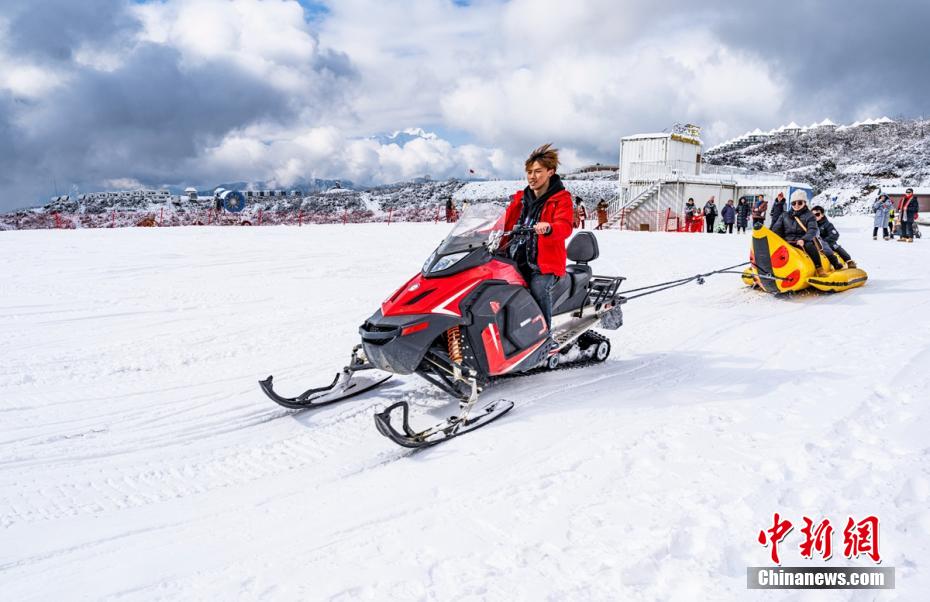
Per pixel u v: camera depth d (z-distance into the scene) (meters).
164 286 9.12
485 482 3.16
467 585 2.26
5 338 6.33
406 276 10.31
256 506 3.07
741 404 4.14
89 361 5.60
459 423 3.86
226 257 12.01
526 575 2.30
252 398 4.71
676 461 3.23
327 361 5.68
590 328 5.57
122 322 7.04
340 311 7.67
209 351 5.94
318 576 2.38
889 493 2.72
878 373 4.56
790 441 3.39
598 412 4.15
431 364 4.24
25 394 4.77
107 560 2.59
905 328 6.14
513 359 4.48
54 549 2.69
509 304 4.38
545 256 4.57
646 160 31.59
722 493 2.84
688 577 2.23
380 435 3.99
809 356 5.28
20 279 9.48
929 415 3.62
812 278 8.31
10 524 2.92
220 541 2.72
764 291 8.80
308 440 3.93
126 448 3.83
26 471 3.51
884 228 19.42
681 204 29.34
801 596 2.08
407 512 2.89
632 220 31.05
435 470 3.36
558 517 2.73
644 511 2.72
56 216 30.45
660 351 5.82
